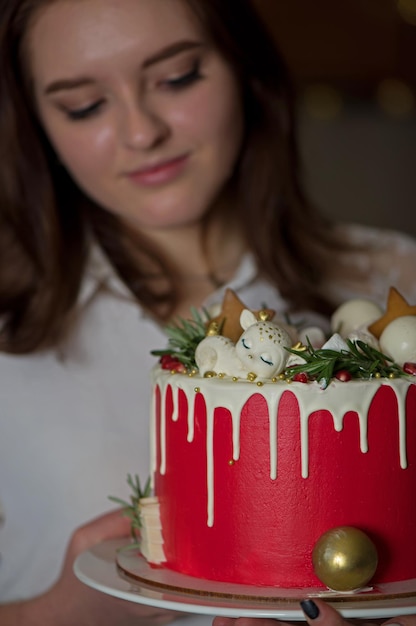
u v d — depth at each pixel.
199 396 0.76
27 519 1.05
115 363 1.07
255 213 1.11
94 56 0.93
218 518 0.76
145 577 0.77
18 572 1.06
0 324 1.07
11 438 1.06
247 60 1.03
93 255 1.08
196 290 1.11
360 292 1.17
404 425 0.75
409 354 0.77
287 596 0.73
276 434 0.74
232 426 0.75
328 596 0.73
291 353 0.76
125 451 1.05
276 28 1.91
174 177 0.97
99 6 0.92
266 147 1.10
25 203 1.06
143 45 0.92
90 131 0.96
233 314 0.81
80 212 1.08
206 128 0.96
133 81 0.94
